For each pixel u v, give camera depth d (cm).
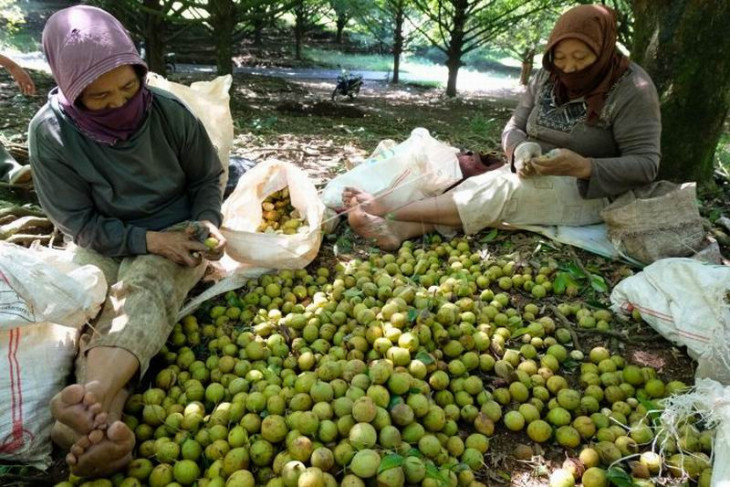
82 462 207
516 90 1983
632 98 375
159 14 1005
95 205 309
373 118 1156
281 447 252
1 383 242
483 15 1827
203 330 334
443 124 1118
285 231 435
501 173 437
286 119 1046
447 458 250
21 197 462
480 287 386
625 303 346
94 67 247
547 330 341
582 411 280
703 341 293
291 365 304
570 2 1546
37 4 2258
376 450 236
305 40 2983
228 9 1021
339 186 460
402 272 403
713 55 440
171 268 299
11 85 1087
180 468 237
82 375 250
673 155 474
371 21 2403
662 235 375
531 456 262
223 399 280
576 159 372
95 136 279
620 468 245
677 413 255
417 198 455
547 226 434
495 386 300
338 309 343
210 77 1655
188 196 341
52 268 244
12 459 243
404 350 289
